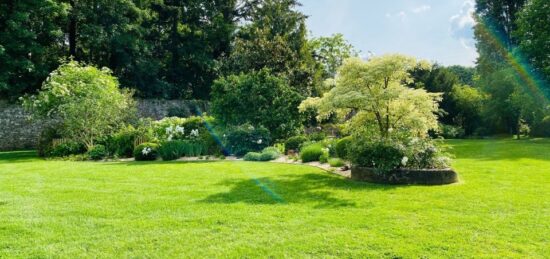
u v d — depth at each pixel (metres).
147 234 4.63
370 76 9.15
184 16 32.09
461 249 4.11
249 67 25.91
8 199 6.53
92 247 4.23
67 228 4.87
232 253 4.02
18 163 12.76
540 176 8.95
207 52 32.62
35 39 22.72
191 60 32.25
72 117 15.91
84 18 23.73
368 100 8.93
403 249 4.09
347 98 8.75
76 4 23.89
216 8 32.97
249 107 17.83
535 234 4.57
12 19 20.25
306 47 30.67
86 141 16.02
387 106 9.76
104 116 16.56
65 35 26.89
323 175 9.38
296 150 15.23
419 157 8.38
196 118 17.23
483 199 6.42
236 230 4.76
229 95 17.75
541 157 13.35
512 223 5.02
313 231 4.72
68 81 16.45
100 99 16.28
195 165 11.55
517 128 29.08
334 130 18.64
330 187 7.67
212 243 4.32
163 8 30.91
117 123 17.78
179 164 11.91
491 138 30.30
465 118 32.97
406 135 9.23
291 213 5.55
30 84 22.88
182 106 27.92
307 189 7.44
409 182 8.02
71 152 15.66
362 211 5.66
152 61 29.30
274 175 9.34
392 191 7.22
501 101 29.33
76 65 18.12
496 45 31.61
